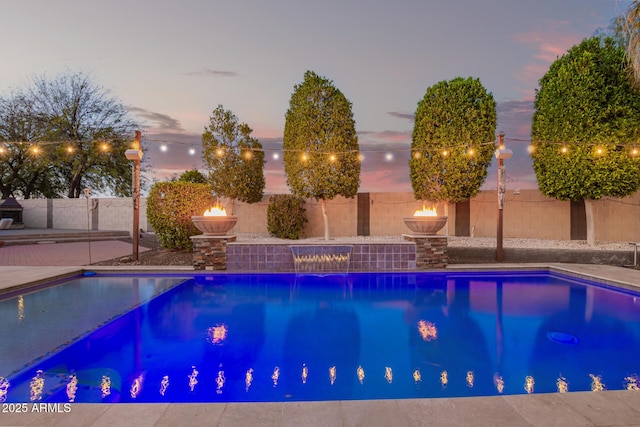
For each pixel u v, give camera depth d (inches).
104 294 236.5
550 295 239.8
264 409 82.7
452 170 398.0
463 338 160.6
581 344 152.7
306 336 163.5
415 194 438.3
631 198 386.3
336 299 229.9
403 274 301.7
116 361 134.1
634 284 237.1
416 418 79.0
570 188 348.5
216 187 470.3
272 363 133.0
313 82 422.9
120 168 761.0
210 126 478.6
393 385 115.1
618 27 296.8
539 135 372.2
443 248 304.7
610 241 391.2
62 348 146.1
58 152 683.4
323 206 430.6
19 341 153.1
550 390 112.5
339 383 116.6
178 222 366.0
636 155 323.9
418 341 156.9
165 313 199.2
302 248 303.4
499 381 118.5
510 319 188.4
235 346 150.6
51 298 226.2
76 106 729.6
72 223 660.7
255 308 209.6
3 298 224.5
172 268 299.4
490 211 441.1
